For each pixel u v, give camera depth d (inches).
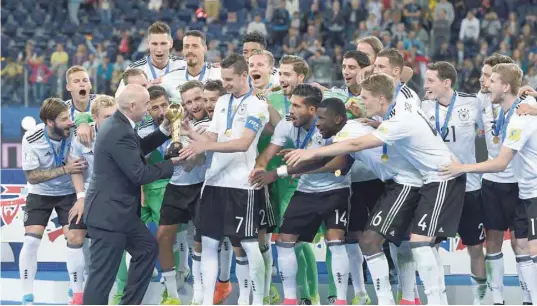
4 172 601.0
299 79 455.5
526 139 410.9
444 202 407.5
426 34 1244.5
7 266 597.6
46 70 1072.8
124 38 1264.8
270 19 1337.4
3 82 1047.0
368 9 1289.4
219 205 434.9
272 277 543.2
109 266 423.8
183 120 427.2
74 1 1369.3
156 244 436.8
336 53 1192.2
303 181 437.1
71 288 493.0
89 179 482.6
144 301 493.0
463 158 454.3
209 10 1371.8
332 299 479.2
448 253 557.0
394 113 407.2
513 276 558.9
